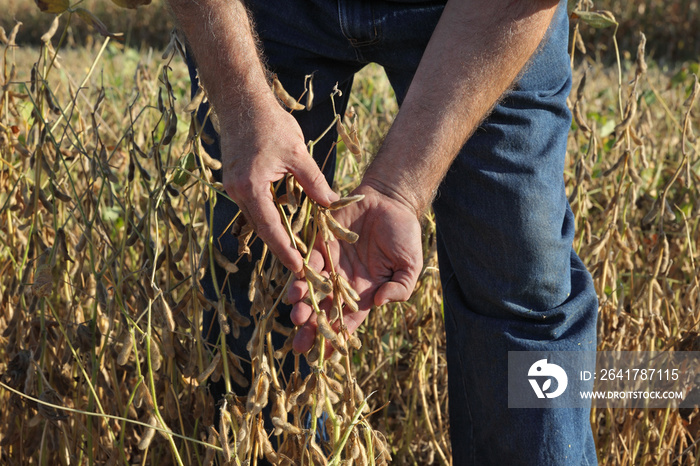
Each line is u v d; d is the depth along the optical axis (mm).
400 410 2078
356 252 1163
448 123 1140
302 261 1080
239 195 1077
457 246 1328
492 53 1128
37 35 14469
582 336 1342
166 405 1302
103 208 1889
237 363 1216
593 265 1786
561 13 1319
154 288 1184
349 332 1140
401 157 1150
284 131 1096
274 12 1343
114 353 1409
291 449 1176
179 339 1424
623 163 1684
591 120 2748
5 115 1704
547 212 1259
